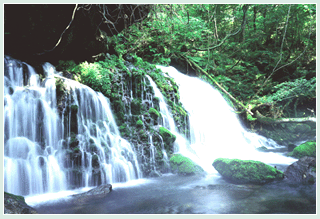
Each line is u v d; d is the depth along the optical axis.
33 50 7.07
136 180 6.67
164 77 9.74
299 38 17.27
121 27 9.20
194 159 8.12
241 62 16.14
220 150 9.91
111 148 6.73
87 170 6.09
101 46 8.57
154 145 7.44
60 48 7.54
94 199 5.11
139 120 7.69
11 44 6.69
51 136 5.95
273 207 4.59
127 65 9.08
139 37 11.73
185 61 13.62
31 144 5.61
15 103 5.59
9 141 5.33
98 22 8.14
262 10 16.06
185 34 13.02
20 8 6.31
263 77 15.67
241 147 10.80
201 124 10.30
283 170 7.21
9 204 4.09
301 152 8.91
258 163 6.38
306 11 15.88
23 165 5.33
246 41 16.39
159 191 5.63
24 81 6.40
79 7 7.04
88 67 7.60
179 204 4.81
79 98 6.52
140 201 4.99
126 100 7.82
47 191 5.54
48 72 7.03
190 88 11.39
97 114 6.88
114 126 7.20
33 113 5.79
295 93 13.68
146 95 8.31
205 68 14.05
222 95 13.48
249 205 4.71
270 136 12.77
